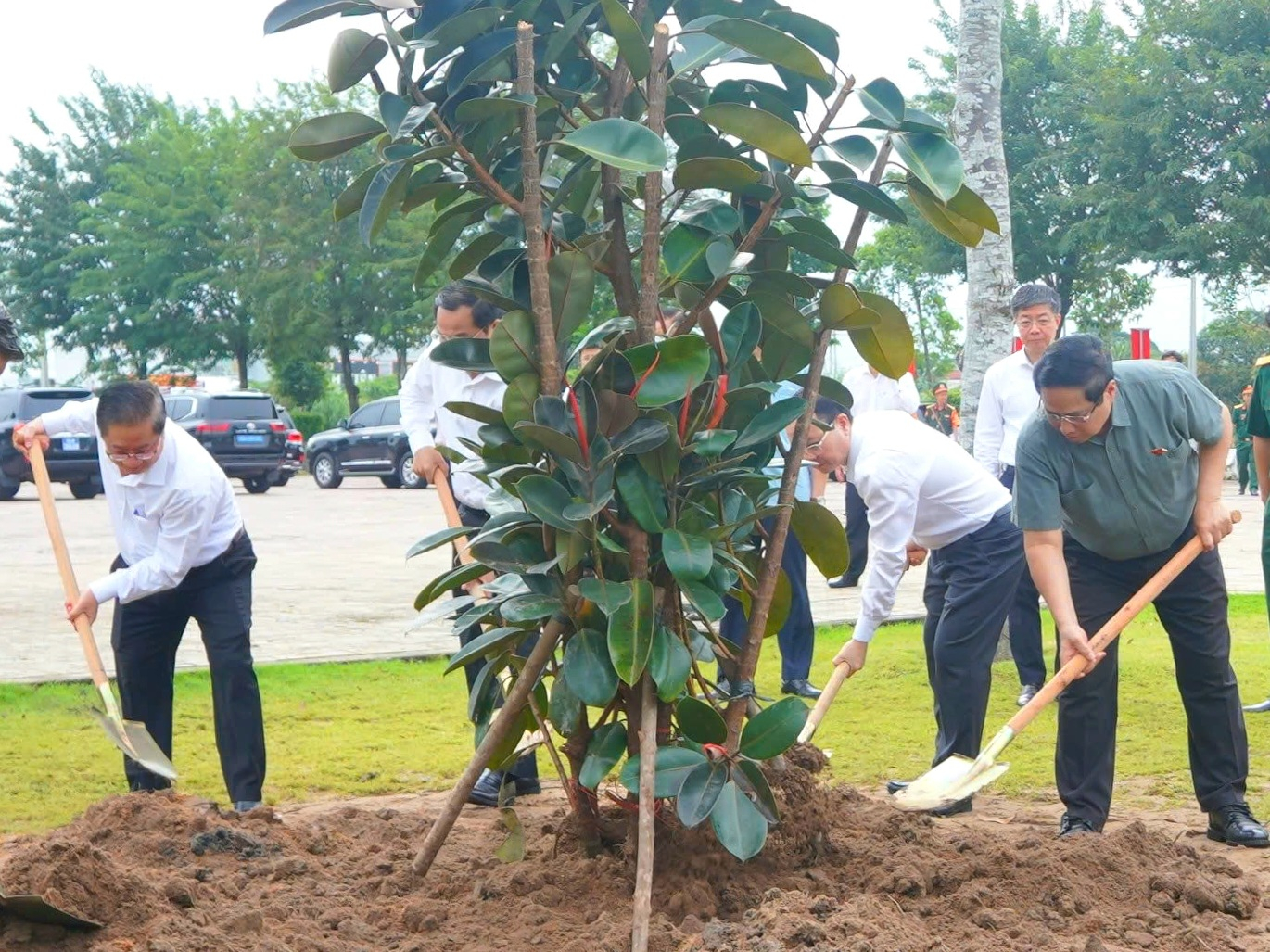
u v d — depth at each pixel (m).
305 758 6.84
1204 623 5.26
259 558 16.84
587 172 4.38
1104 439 5.00
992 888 4.17
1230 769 5.32
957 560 5.93
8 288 55.66
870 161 4.07
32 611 12.35
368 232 3.77
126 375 53.06
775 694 8.38
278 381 46.97
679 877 4.17
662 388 3.88
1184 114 33.28
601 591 3.81
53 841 4.02
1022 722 4.75
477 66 3.85
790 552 8.29
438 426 6.48
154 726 5.67
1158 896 4.17
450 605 4.25
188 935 3.75
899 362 4.43
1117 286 43.69
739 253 4.09
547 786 6.42
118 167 47.84
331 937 3.91
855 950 3.46
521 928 3.95
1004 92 38.38
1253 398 6.44
